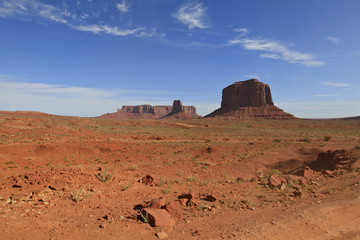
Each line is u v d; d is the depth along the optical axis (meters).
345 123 112.69
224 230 5.38
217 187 10.05
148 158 25.62
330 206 7.21
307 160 22.91
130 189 8.88
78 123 74.88
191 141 47.31
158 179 11.79
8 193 7.41
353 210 6.83
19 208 5.94
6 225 4.86
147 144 37.28
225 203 7.50
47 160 21.72
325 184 10.32
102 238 4.64
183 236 4.98
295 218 6.26
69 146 28.39
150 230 5.18
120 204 6.91
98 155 27.14
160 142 42.69
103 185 9.09
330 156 20.03
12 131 42.97
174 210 6.19
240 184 10.84
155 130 74.00
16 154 23.77
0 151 23.64
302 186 9.83
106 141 37.94
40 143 30.31
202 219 6.05
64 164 20.48
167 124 102.06
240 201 7.79
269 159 24.56
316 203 7.54
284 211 6.83
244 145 37.62
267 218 6.25
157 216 5.59
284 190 9.33
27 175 9.34
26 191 7.65
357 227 5.73
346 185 9.83
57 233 4.72
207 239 4.88
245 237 5.04
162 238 4.82
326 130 80.88
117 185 9.30
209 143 41.69
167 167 17.84
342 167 15.27
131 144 36.16
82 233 4.80
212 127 95.75
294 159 23.56
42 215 5.60
